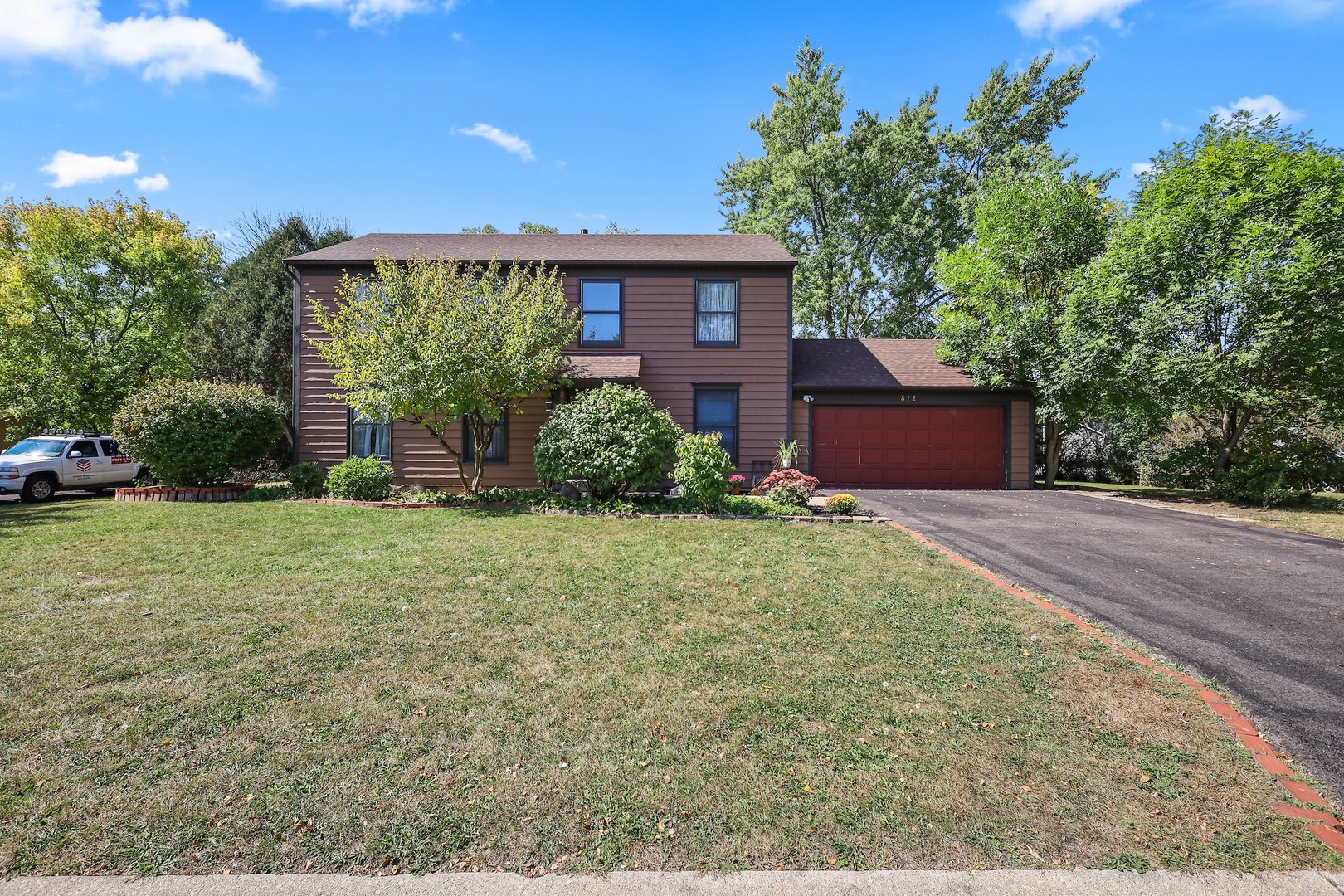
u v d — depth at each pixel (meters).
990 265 15.71
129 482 14.75
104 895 2.07
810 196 25.05
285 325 20.59
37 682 3.62
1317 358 11.59
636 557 6.84
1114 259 13.14
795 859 2.28
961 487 15.48
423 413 10.60
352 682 3.68
